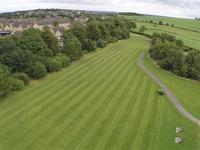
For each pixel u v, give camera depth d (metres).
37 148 53.38
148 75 108.31
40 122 63.47
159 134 61.53
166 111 74.81
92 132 60.44
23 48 100.50
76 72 104.31
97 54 137.75
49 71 101.56
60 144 55.22
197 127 67.00
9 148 52.78
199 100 86.75
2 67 81.75
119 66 118.00
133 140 58.16
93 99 79.00
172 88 95.50
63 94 81.25
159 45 137.75
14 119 64.06
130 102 78.75
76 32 139.50
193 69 113.62
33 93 80.50
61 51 120.19
